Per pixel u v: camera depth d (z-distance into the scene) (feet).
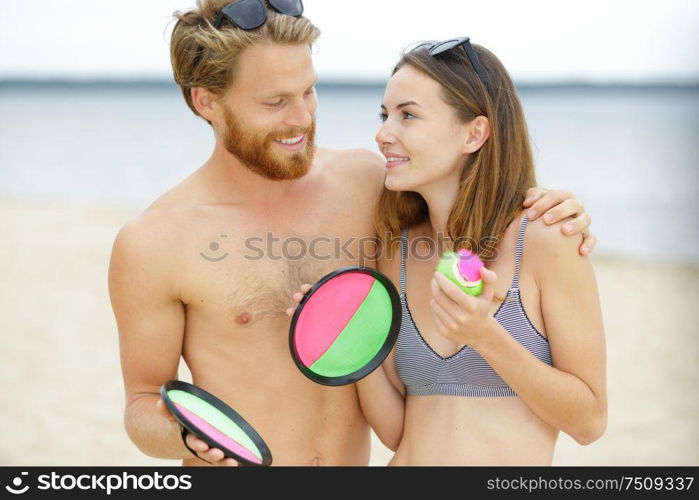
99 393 36.29
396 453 11.81
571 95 247.09
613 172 115.24
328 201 12.29
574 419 10.74
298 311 10.23
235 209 11.89
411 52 11.25
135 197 106.01
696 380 39.60
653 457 30.99
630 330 47.83
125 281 11.51
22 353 41.70
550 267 10.55
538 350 10.96
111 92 367.25
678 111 198.18
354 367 10.88
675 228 82.28
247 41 10.93
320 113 196.13
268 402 11.86
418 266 11.70
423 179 11.12
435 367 11.19
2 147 155.53
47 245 68.33
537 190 11.19
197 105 11.84
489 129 11.07
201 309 11.70
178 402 9.64
